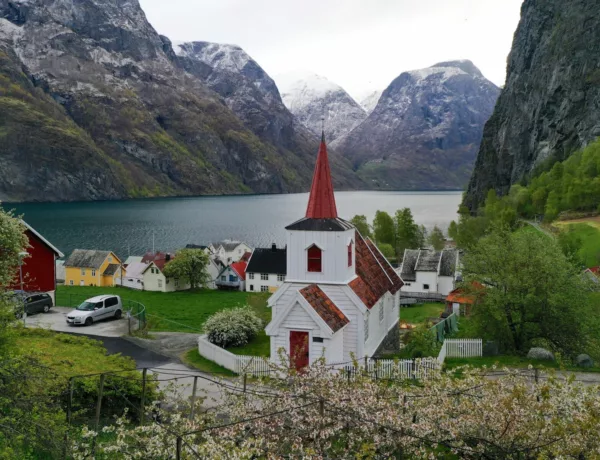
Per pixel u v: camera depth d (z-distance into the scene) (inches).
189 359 1501.0
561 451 627.5
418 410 700.0
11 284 2084.2
